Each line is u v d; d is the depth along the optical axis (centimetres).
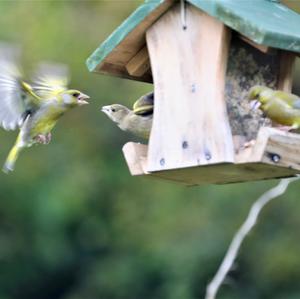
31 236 2128
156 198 2022
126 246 2061
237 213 1906
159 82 871
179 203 1989
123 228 2048
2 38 1881
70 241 2139
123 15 1908
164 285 1977
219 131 828
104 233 2092
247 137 856
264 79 876
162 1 857
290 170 824
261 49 836
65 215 2086
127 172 2053
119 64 927
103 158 2053
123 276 2058
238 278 1931
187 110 850
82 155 2053
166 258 1972
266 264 1917
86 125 2033
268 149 802
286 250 1902
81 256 2147
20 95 920
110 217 2089
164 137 862
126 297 2062
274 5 884
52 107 941
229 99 857
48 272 2175
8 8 1917
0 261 2153
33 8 1912
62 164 2062
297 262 1902
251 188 1903
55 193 2055
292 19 862
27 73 1833
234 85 860
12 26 1898
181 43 857
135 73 932
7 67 904
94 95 1945
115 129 2041
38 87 947
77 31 1914
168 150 858
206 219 1945
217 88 834
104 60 912
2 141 2011
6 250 2128
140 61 920
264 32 807
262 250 1919
